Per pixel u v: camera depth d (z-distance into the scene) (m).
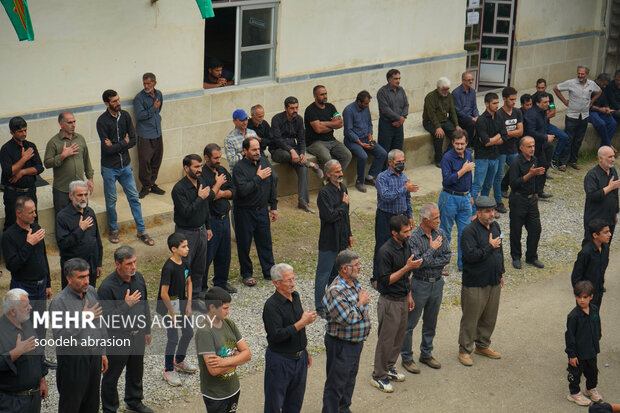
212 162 9.87
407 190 10.39
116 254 7.43
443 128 15.05
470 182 11.17
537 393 8.84
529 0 17.70
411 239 8.70
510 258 12.12
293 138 12.95
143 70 12.35
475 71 18.05
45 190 11.45
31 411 6.90
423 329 9.09
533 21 17.97
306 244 12.01
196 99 13.00
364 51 15.07
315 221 12.83
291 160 12.94
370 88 15.35
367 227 12.74
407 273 8.29
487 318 9.31
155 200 12.45
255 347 9.23
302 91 14.38
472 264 8.97
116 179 11.21
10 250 8.34
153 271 10.70
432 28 16.02
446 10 16.14
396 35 15.46
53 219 11.05
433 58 16.20
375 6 14.96
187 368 8.58
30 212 8.27
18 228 8.38
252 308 10.09
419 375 9.02
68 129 10.36
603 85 16.42
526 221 11.65
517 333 10.04
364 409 8.34
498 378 9.07
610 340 10.02
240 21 13.38
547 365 9.38
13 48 11.03
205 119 13.21
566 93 18.73
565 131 16.00
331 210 9.61
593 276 9.57
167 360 8.37
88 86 11.84
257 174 10.27
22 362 6.75
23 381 6.79
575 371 8.58
